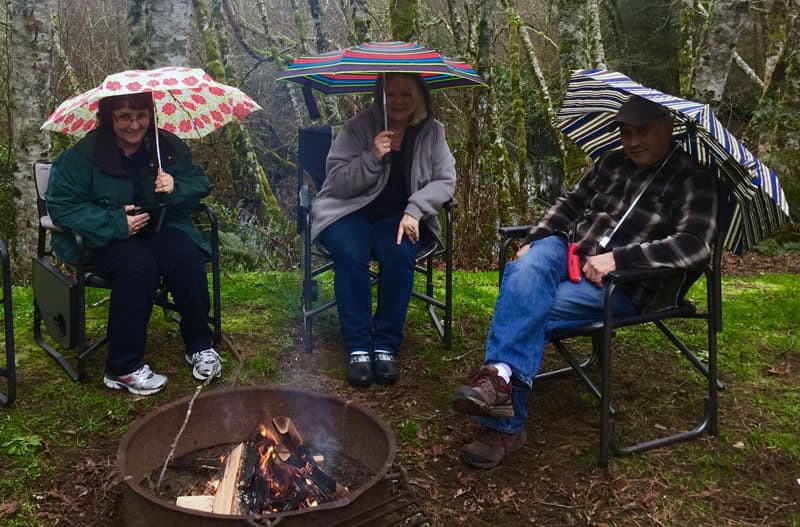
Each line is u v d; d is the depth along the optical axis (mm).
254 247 6559
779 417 2889
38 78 6820
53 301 3039
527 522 2221
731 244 2631
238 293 4336
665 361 3428
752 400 3035
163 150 3092
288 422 2256
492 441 2490
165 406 2230
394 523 1919
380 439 2156
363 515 1823
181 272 3020
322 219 3188
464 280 5082
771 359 3508
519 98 8211
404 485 1941
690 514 2262
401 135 3268
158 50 5148
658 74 13320
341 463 2277
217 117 3318
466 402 2256
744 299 4605
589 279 2520
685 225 2502
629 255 2461
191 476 2256
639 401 3006
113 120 2889
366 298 3137
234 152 8852
